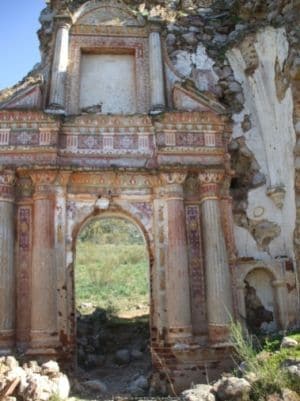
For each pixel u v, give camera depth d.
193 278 11.48
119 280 23.55
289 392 6.56
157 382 10.56
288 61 11.82
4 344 10.27
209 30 14.80
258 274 12.30
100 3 13.65
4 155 11.53
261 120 13.34
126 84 13.30
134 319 16.33
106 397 9.77
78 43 13.18
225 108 12.80
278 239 12.46
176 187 11.67
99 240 32.69
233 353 10.61
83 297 20.56
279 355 8.04
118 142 12.09
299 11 11.80
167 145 11.96
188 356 10.64
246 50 13.65
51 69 12.70
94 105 12.98
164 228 11.61
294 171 11.61
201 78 13.87
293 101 11.61
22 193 11.59
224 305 10.98
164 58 13.34
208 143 12.19
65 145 11.87
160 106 12.38
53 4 15.10
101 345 14.53
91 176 11.77
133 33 13.50
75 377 10.52
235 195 12.91
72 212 11.52
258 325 11.94
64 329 10.67
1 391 8.09
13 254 11.07
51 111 11.94
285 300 11.83
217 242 11.40
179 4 15.59
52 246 10.99
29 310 10.82
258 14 14.07
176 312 10.88
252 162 13.09
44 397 8.11
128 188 11.85
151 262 11.47
